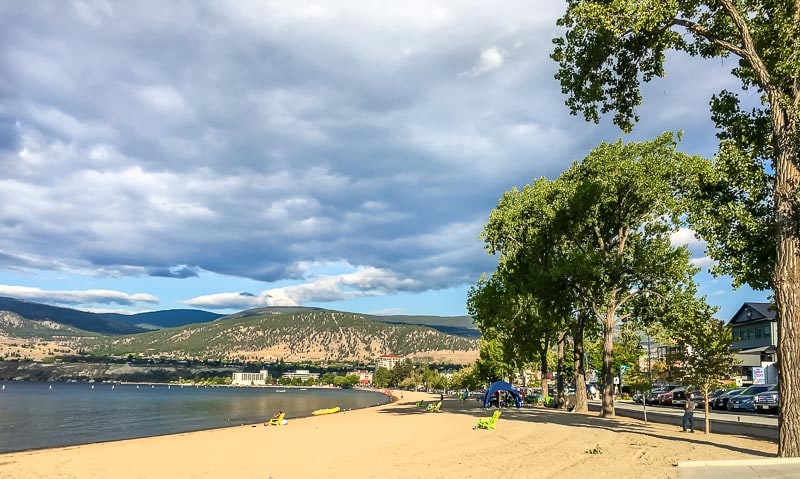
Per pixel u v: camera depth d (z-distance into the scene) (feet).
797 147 56.34
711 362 76.54
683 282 118.01
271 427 142.82
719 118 74.69
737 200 74.95
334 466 63.67
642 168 117.39
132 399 428.56
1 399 379.76
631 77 68.64
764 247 70.69
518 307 155.33
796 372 50.75
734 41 64.85
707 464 49.11
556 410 154.10
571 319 147.95
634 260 119.24
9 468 69.31
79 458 78.64
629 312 128.98
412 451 73.51
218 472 63.52
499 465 56.90
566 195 131.54
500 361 242.37
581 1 61.05
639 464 52.49
